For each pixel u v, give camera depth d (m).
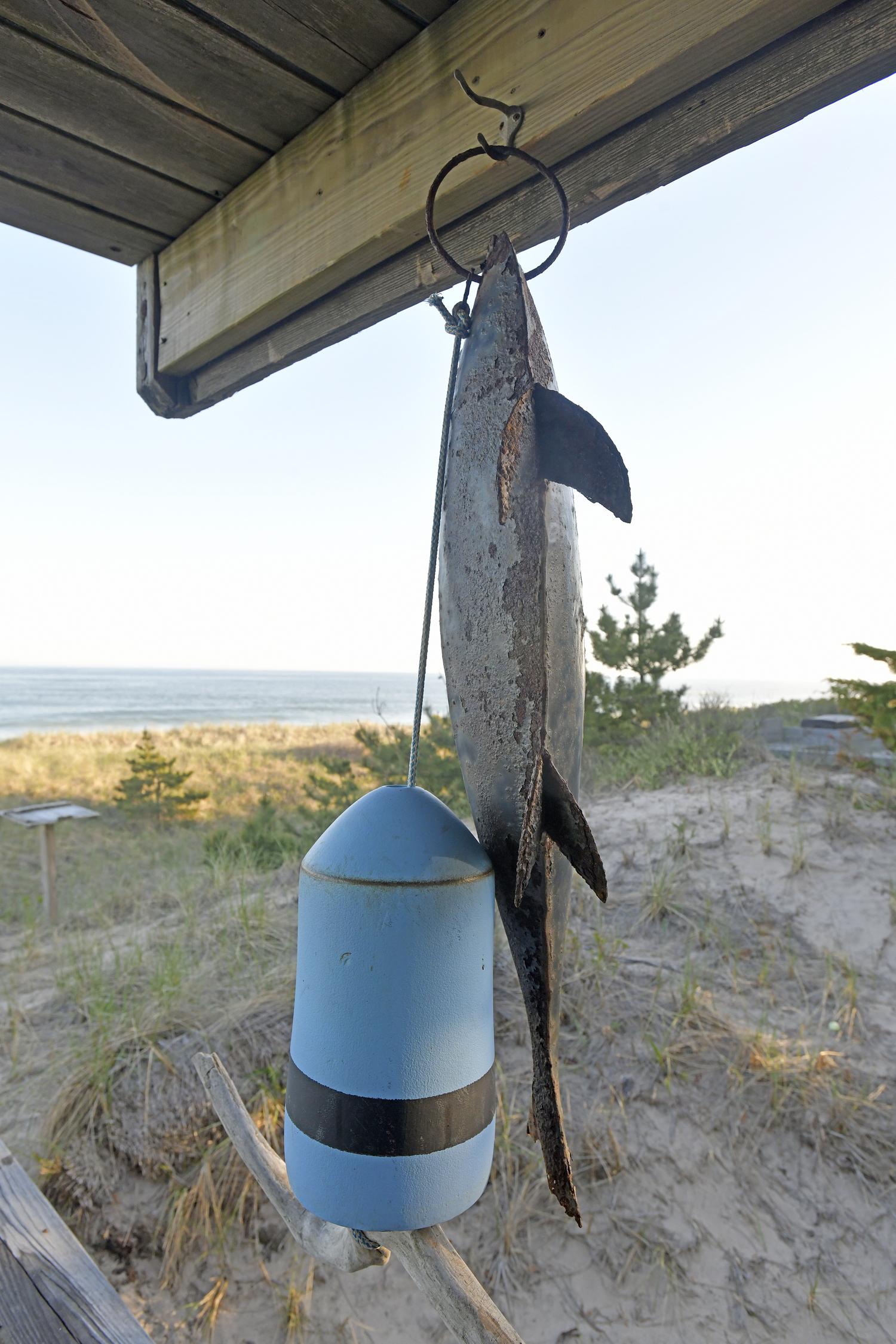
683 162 1.16
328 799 7.04
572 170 1.26
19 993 4.30
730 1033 3.30
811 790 5.19
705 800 5.28
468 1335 0.81
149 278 2.16
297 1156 0.86
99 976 4.00
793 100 1.04
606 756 7.18
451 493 0.89
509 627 0.81
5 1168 1.93
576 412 0.78
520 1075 3.20
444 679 0.90
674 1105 3.04
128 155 1.72
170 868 6.75
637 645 8.05
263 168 1.75
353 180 1.52
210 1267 2.72
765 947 3.85
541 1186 2.82
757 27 1.00
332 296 1.70
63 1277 1.62
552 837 0.80
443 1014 0.83
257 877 5.67
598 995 3.56
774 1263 2.56
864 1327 2.37
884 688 5.18
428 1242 0.86
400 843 0.87
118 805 11.39
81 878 7.00
